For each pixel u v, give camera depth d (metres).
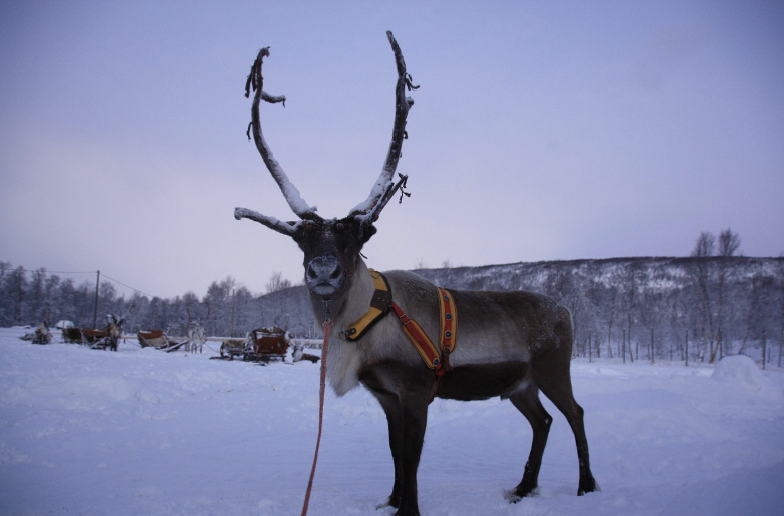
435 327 4.27
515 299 4.90
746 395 11.23
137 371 14.44
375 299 4.07
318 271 3.61
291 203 4.27
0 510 3.93
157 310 80.38
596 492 4.41
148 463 5.56
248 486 4.76
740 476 3.37
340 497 4.45
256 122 4.46
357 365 4.09
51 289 81.06
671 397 8.29
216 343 41.84
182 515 3.88
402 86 4.35
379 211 4.03
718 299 56.59
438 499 4.46
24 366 14.08
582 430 4.76
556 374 4.77
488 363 4.39
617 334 63.47
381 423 8.60
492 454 6.48
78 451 5.96
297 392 12.19
